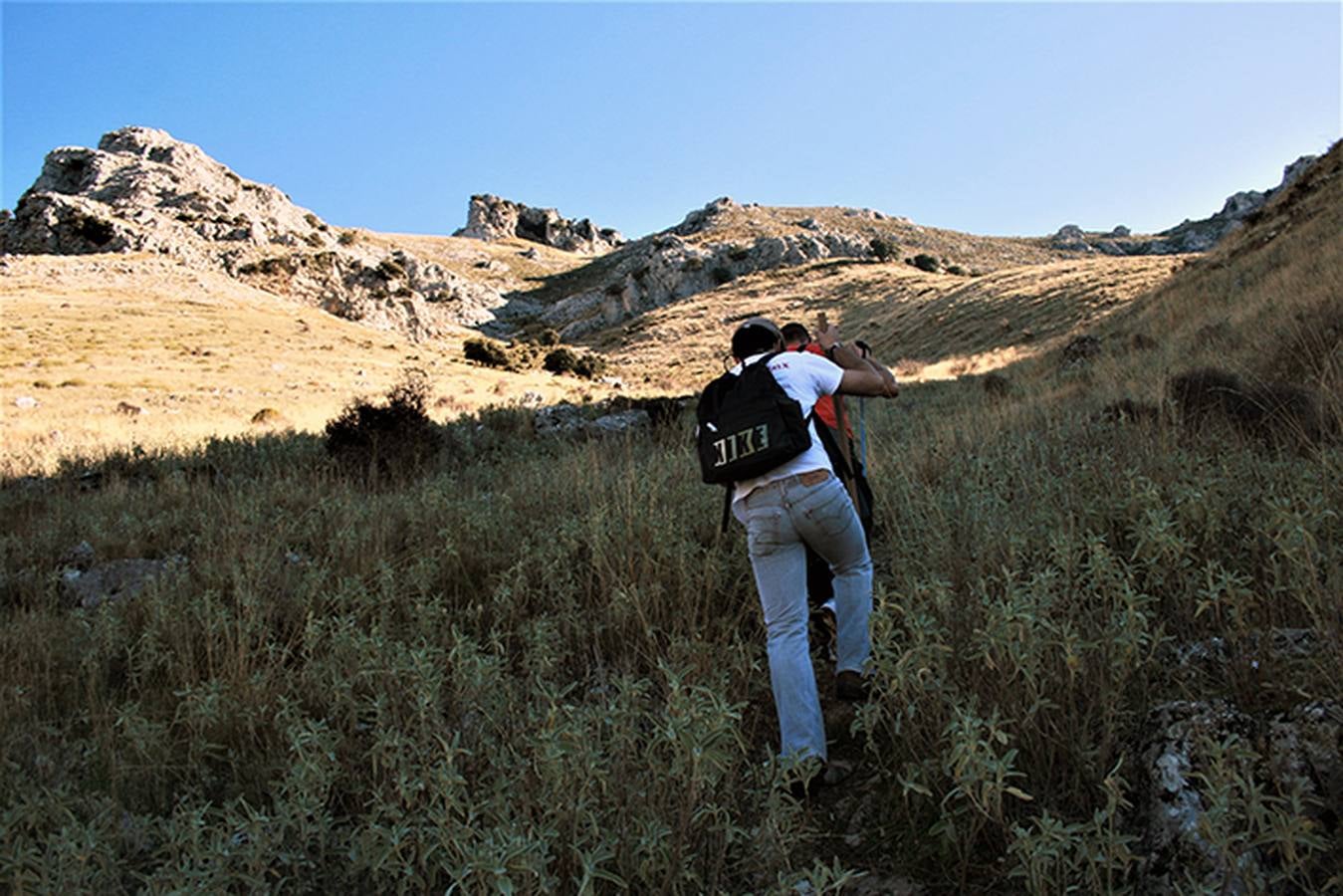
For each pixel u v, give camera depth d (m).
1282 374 7.19
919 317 62.28
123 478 10.29
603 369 65.44
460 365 52.47
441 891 2.24
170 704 3.50
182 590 4.70
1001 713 2.46
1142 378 9.84
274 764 2.84
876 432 9.45
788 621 2.94
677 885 2.14
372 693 3.14
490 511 5.74
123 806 2.75
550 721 2.37
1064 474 4.66
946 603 2.92
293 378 37.31
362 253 138.50
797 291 102.06
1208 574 2.59
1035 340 41.16
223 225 99.00
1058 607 2.91
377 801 2.35
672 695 2.33
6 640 4.17
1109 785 1.90
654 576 4.22
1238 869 1.71
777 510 2.95
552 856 2.13
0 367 33.44
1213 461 4.41
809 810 2.58
